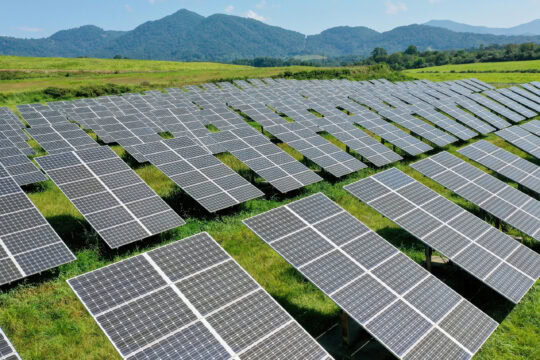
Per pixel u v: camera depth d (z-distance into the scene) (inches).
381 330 362.3
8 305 467.8
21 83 2827.3
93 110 1530.5
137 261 387.2
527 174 832.9
